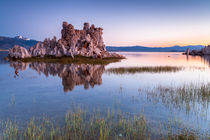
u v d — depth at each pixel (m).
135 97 14.95
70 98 14.65
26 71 33.78
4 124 9.10
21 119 9.85
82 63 55.69
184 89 17.14
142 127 8.67
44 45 82.50
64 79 24.80
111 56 89.94
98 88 18.83
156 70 35.19
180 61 68.12
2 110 11.48
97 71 34.31
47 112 11.08
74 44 80.12
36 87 19.27
